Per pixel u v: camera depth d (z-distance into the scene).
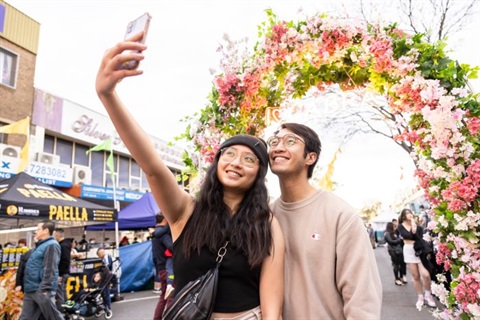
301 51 3.01
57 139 14.20
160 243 5.39
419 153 2.87
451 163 2.57
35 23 13.01
